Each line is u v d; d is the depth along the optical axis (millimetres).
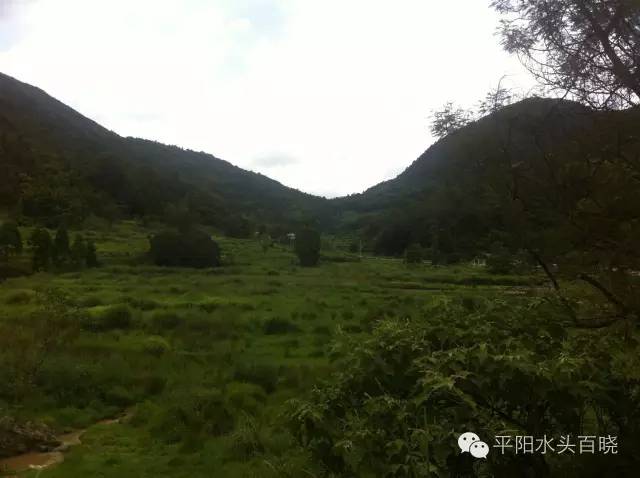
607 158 3641
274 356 14742
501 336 3299
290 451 6453
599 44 3865
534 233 3881
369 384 3381
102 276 36594
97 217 75938
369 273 46438
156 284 33250
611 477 3123
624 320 3551
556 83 3998
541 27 3996
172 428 8453
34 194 69562
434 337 3488
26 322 15742
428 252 55688
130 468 6898
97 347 14055
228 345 15711
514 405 3162
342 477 3240
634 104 3781
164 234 49781
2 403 9258
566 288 3926
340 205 134250
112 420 9594
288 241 82938
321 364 13086
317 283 37219
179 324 18688
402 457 2791
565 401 2898
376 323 4145
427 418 2986
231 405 9438
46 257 39000
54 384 10672
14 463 7355
